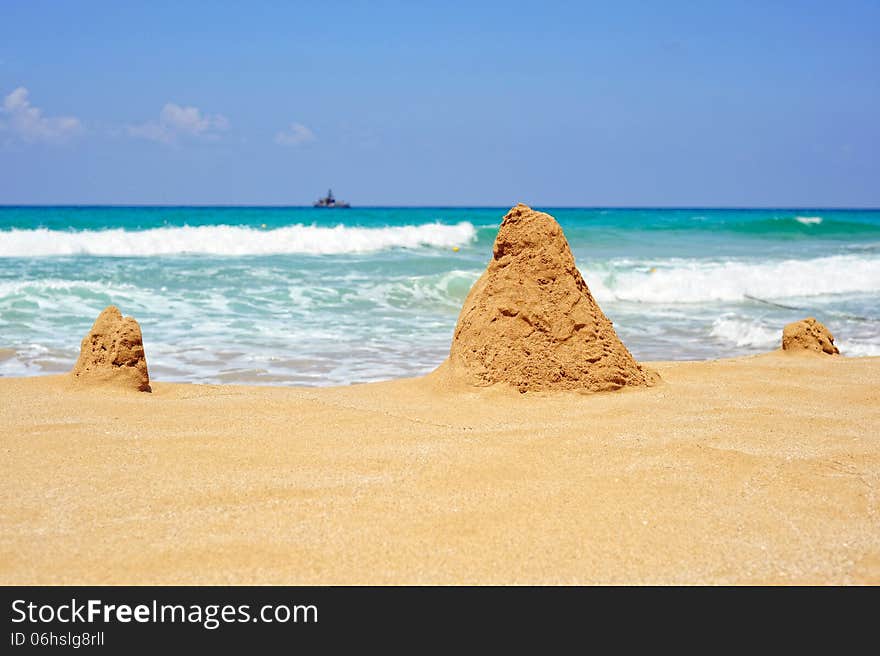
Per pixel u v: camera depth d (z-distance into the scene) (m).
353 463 5.03
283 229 27.69
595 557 3.72
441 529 4.00
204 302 15.65
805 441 5.47
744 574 3.56
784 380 7.98
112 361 7.62
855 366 8.80
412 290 17.55
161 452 5.27
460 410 6.64
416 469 4.89
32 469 4.88
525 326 7.30
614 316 15.93
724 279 19.70
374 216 50.47
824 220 38.72
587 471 4.84
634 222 45.19
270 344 11.99
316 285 17.97
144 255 24.52
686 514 4.18
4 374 9.69
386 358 11.18
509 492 4.50
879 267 21.64
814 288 19.58
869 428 5.86
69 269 19.91
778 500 4.37
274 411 6.52
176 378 9.66
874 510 4.23
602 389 7.14
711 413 6.32
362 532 3.96
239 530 3.96
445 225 32.06
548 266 7.48
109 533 3.91
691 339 13.31
